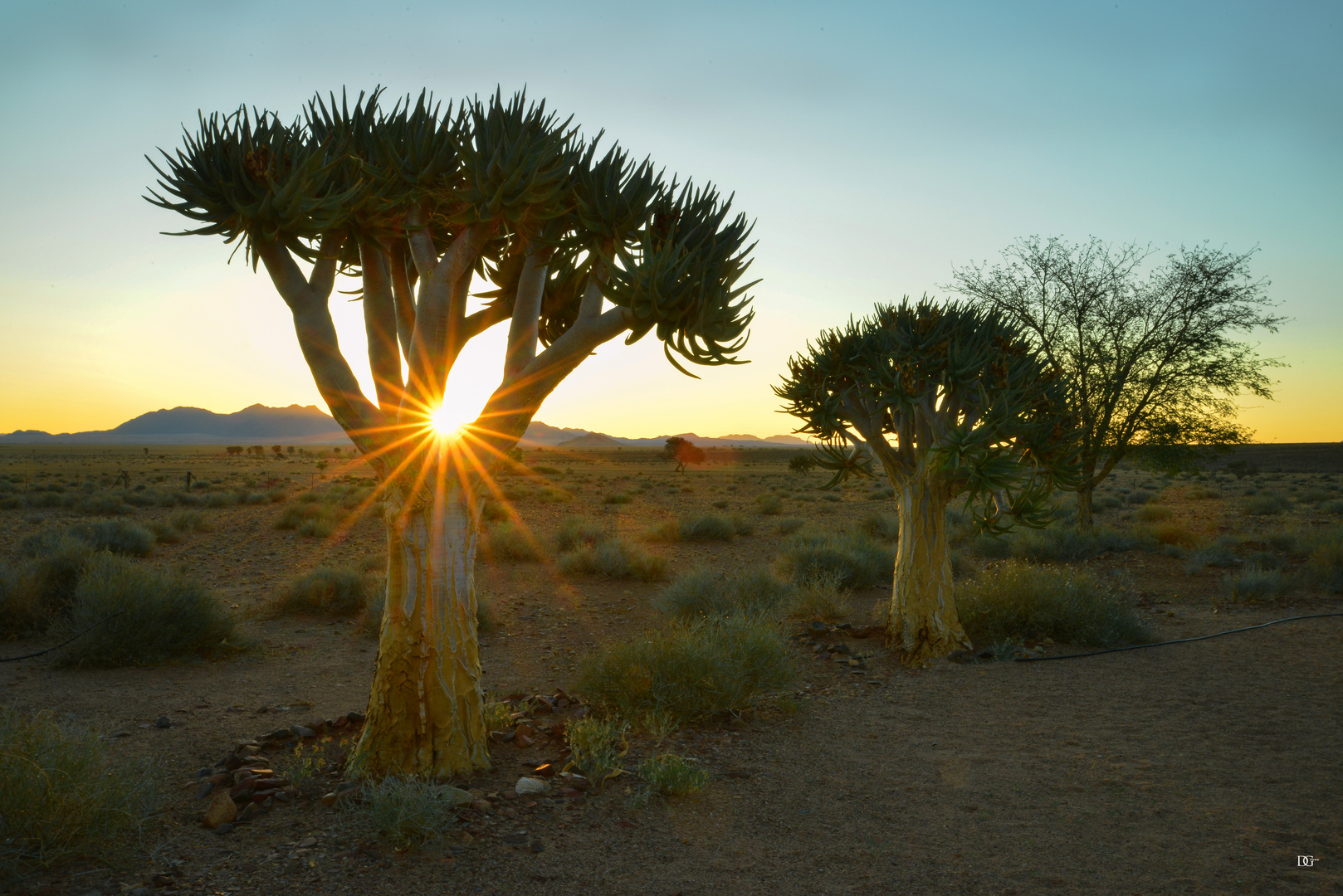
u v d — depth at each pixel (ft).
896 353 26.27
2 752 12.58
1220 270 47.70
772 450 578.66
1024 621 29.25
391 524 15.88
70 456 406.82
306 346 15.46
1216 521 73.97
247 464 289.74
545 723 19.74
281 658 27.94
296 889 11.41
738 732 19.49
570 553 52.65
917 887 11.82
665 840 13.35
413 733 15.49
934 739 18.89
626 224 15.15
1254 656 26.48
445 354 15.70
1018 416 23.99
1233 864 12.40
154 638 26.76
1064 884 11.88
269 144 14.39
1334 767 16.60
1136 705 21.38
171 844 12.92
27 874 11.73
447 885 11.60
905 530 27.86
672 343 14.75
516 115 15.37
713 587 34.55
